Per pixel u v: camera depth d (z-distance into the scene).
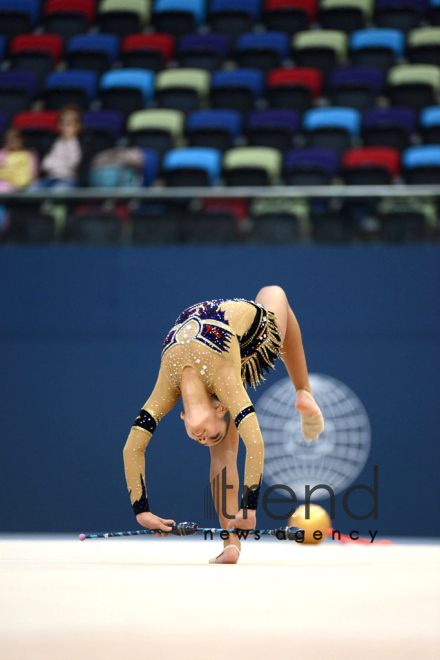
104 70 38.25
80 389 24.91
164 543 17.11
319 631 3.67
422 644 3.30
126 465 9.86
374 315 24.42
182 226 24.94
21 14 41.22
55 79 36.94
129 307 24.97
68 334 25.06
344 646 3.25
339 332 24.47
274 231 24.73
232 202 24.86
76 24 41.28
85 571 7.30
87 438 24.69
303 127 33.91
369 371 24.34
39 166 28.75
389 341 24.34
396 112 33.41
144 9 42.41
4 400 24.95
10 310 25.16
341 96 34.94
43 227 25.23
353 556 11.52
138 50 38.50
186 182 27.83
